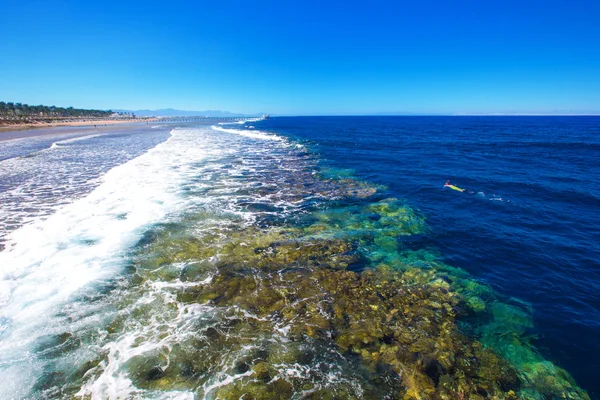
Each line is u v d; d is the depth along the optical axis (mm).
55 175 19500
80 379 5133
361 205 14492
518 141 44719
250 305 7125
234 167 23250
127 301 7156
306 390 5008
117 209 13234
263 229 11461
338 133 61812
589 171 21953
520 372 5531
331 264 9055
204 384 5086
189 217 12516
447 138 49969
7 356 5543
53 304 6984
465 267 9109
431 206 14406
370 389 5066
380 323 6652
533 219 12773
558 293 7910
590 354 5973
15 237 10320
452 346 6082
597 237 11086
